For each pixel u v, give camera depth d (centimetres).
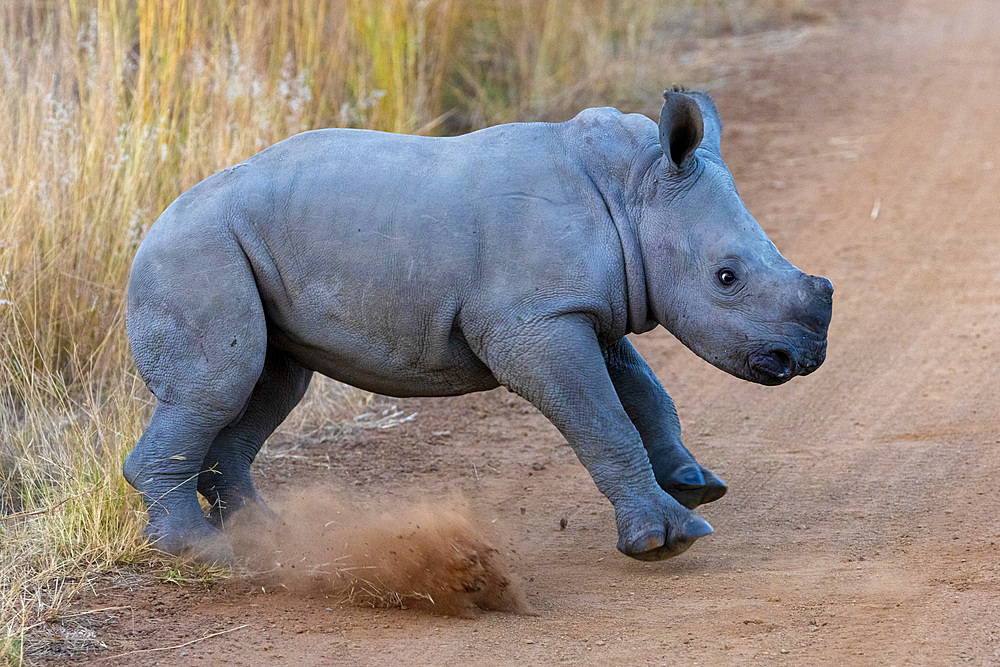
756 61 3103
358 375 1071
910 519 1149
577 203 1020
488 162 1029
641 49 2889
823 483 1268
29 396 1345
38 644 898
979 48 3231
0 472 1259
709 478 1088
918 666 819
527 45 2647
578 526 1195
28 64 1723
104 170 1559
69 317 1456
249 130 1673
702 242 1009
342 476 1334
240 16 1884
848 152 2505
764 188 2341
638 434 1023
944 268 1953
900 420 1438
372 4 2052
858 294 1870
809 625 899
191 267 1022
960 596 934
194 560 1041
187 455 1041
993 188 2288
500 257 1003
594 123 1043
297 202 1029
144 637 917
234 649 894
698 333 1022
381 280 1012
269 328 1070
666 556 1030
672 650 866
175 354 1024
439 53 2348
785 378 1012
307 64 1966
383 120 2008
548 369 997
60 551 1053
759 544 1115
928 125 2653
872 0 3731
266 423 1155
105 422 1261
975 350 1638
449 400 1583
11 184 1520
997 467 1262
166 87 1692
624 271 1024
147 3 1709
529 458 1393
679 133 995
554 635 910
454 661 864
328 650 888
